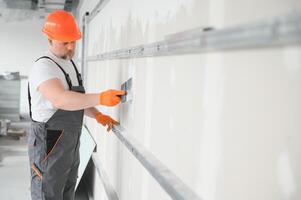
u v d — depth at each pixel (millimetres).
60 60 2209
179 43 1113
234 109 851
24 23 8719
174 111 1244
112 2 2703
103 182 2701
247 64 795
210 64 971
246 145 804
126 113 2064
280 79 689
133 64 1890
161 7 1401
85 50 4891
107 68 2891
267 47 725
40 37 8828
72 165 2418
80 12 6180
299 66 644
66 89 2170
